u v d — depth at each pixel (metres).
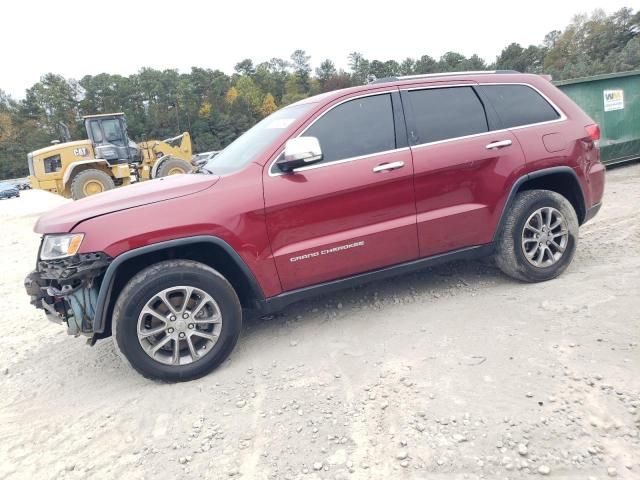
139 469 2.57
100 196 3.65
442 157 3.94
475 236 4.14
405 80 4.07
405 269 4.02
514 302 4.03
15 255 8.97
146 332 3.27
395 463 2.39
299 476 2.39
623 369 2.90
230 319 3.45
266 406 3.00
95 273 3.20
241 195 3.46
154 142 18.52
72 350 4.27
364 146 3.81
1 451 2.87
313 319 4.18
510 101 4.31
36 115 95.94
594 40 108.75
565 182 4.50
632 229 5.71
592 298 3.87
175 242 3.28
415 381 3.05
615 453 2.30
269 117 4.46
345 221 3.73
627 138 10.22
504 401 2.75
